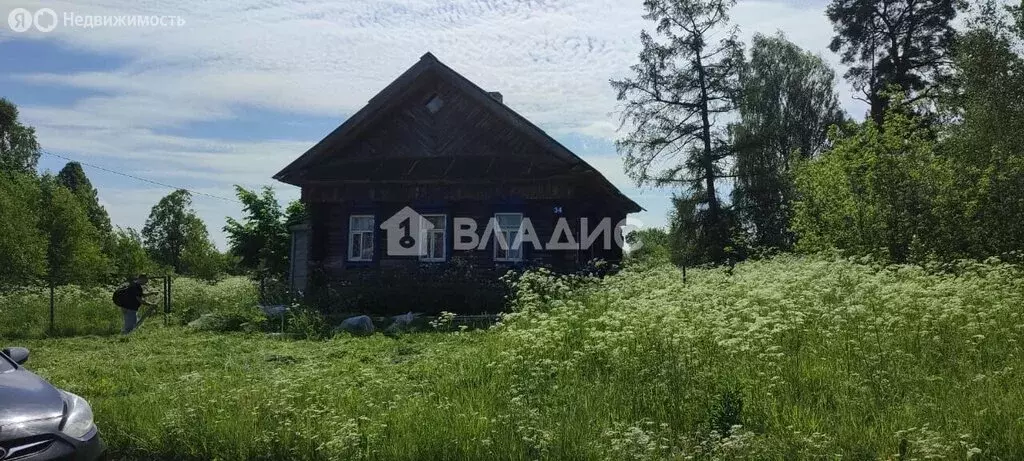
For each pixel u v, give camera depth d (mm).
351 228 22953
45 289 22984
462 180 21000
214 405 8125
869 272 13023
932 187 17500
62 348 14820
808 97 51125
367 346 13445
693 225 37188
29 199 26297
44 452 5633
